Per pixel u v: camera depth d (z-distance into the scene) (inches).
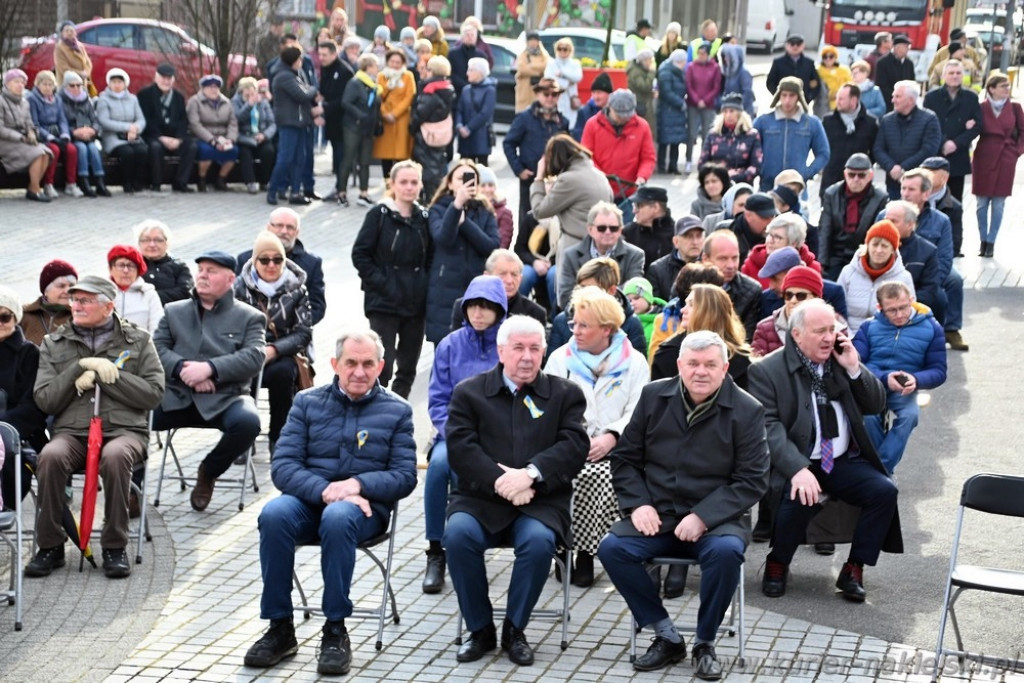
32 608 299.9
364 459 292.2
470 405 287.1
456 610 305.6
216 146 791.1
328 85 789.2
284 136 765.3
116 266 383.9
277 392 391.2
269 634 277.9
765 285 418.6
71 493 342.6
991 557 341.1
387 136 793.6
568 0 1091.3
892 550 313.1
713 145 676.1
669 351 327.6
